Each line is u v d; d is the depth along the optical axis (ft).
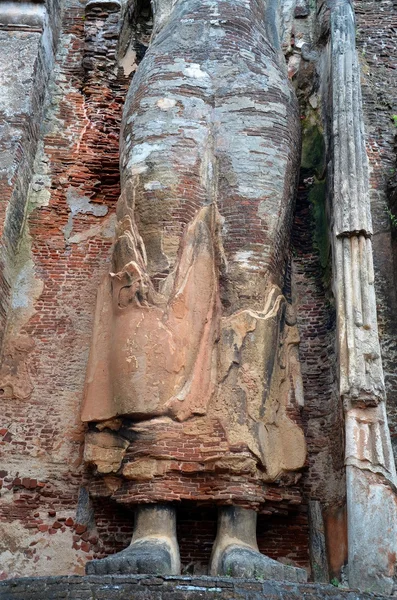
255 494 24.13
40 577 20.26
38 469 27.58
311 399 28.40
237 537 23.88
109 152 33.53
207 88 29.32
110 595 19.49
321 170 32.40
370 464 23.67
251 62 30.17
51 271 30.99
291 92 30.53
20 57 32.58
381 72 36.45
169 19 32.71
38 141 33.27
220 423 24.44
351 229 26.81
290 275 29.71
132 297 25.49
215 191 27.66
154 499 23.76
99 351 26.43
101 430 25.21
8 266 30.01
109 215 32.35
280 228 27.53
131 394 24.35
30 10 33.63
